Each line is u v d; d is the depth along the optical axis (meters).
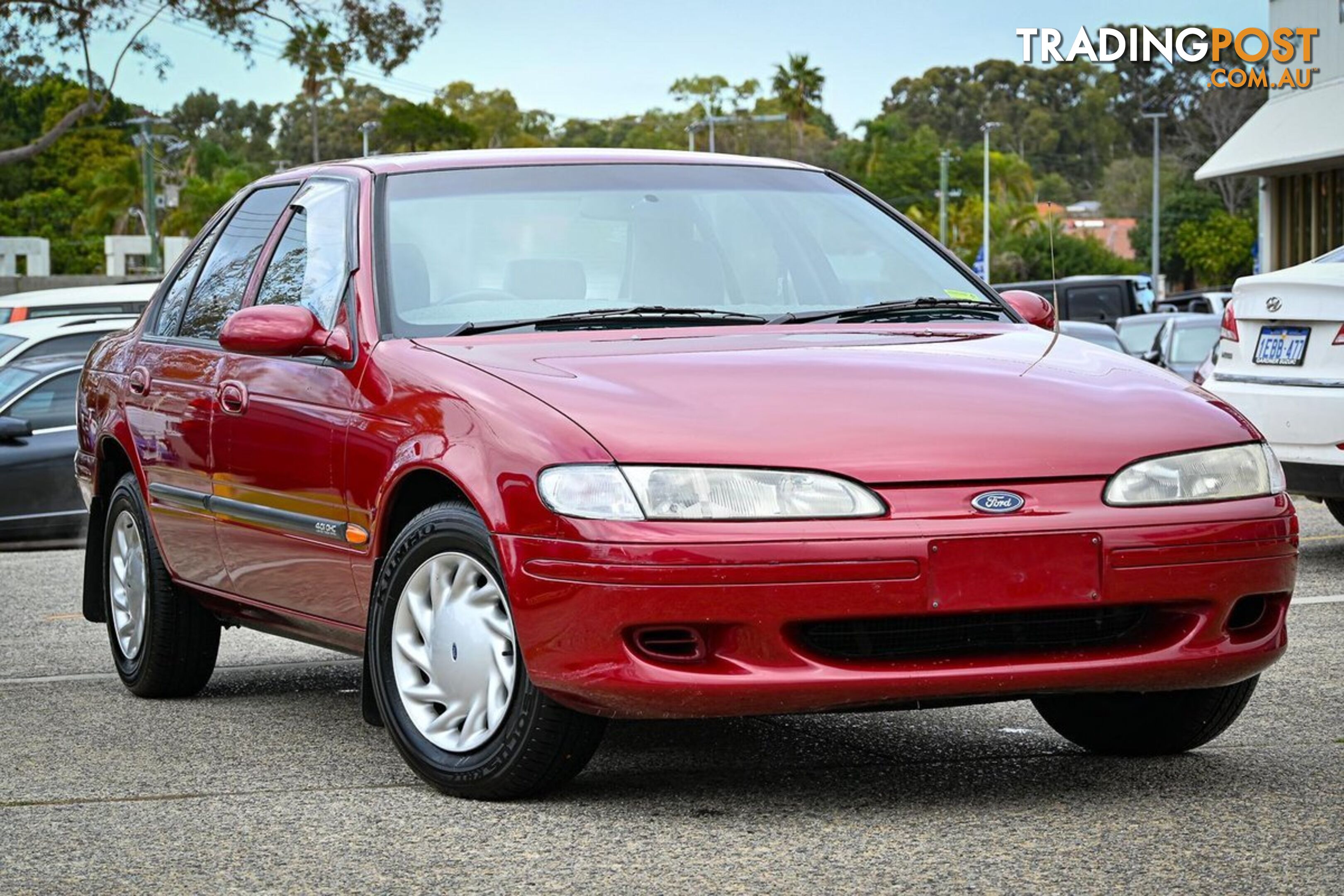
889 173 158.38
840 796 5.63
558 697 5.32
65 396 16.33
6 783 6.23
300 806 5.69
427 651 5.81
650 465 5.18
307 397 6.54
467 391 5.73
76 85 128.50
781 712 5.17
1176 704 6.00
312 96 48.66
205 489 7.34
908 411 5.45
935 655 5.26
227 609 7.54
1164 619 5.47
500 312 6.46
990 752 6.35
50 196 128.75
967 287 7.22
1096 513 5.26
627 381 5.63
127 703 7.97
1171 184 143.25
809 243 7.14
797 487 5.15
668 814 5.42
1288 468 11.31
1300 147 33.72
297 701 7.93
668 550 5.06
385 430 6.00
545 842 5.12
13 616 10.95
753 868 4.80
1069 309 47.78
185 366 7.65
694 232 6.98
